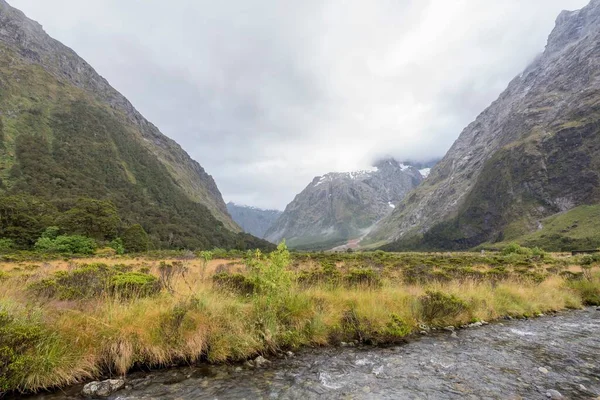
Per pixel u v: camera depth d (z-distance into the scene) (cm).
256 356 755
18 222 7825
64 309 681
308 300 950
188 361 706
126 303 751
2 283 751
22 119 18750
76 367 594
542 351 869
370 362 754
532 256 5906
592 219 14875
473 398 579
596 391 621
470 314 1204
